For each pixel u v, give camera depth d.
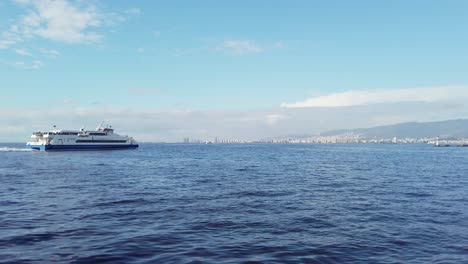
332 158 100.62
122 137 146.38
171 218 19.55
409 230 16.75
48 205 23.77
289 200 26.14
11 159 88.31
